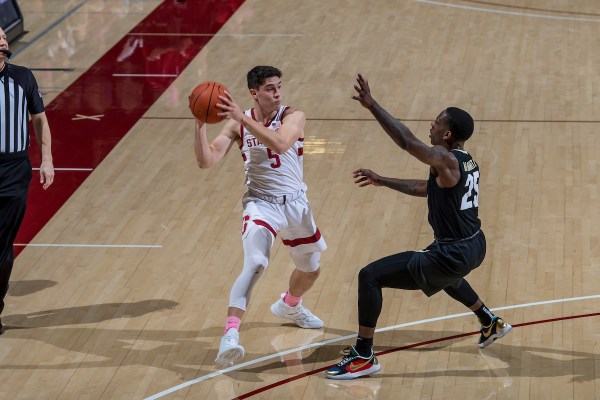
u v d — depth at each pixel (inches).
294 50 1207.6
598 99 1011.3
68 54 1214.3
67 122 979.3
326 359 556.4
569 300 615.8
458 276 521.7
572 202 768.9
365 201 780.0
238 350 509.7
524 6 1398.9
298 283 577.9
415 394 516.1
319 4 1425.9
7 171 570.9
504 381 526.3
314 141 911.7
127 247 709.3
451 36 1256.2
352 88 1061.8
